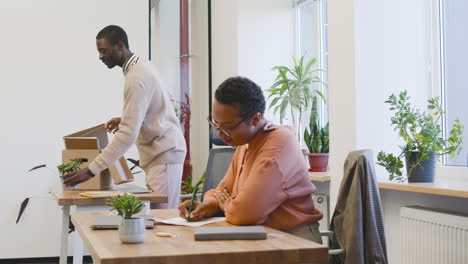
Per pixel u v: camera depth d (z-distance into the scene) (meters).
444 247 2.38
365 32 3.06
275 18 4.59
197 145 5.11
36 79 4.91
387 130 3.08
